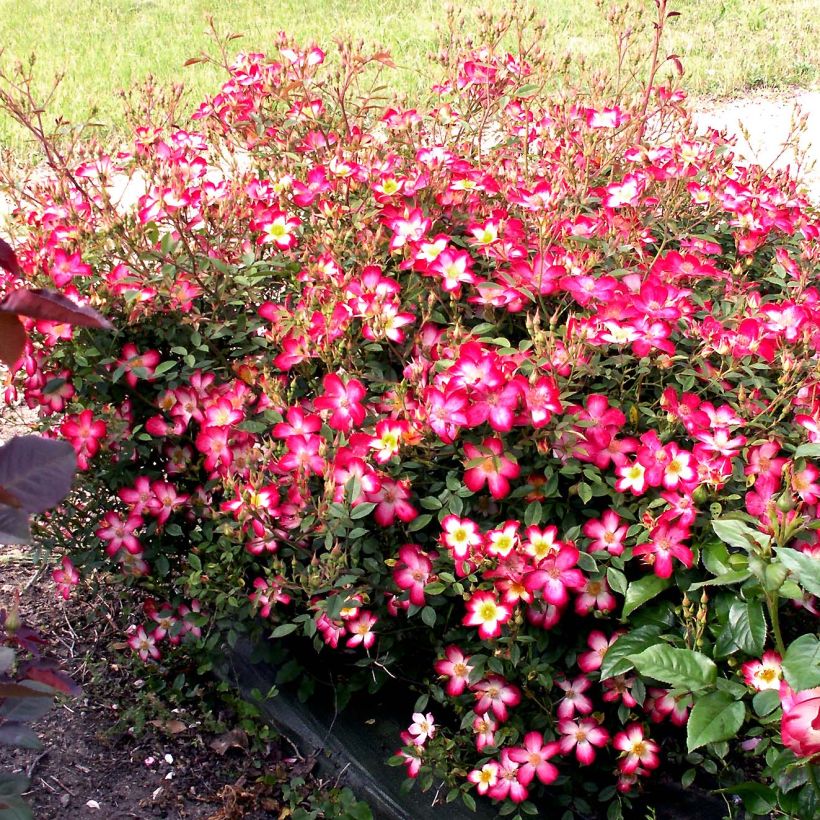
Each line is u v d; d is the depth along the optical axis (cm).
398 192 254
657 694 207
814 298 240
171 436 243
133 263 251
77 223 249
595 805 218
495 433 204
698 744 179
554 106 301
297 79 301
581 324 210
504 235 242
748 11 896
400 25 827
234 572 229
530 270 224
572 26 817
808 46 801
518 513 211
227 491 218
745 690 187
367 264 238
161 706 246
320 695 243
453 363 208
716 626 200
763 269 272
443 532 211
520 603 206
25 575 289
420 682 236
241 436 234
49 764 232
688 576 204
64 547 252
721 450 202
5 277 241
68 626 272
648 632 203
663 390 222
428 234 255
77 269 235
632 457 212
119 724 242
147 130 293
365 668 238
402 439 203
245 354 248
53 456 125
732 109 687
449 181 259
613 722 221
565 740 207
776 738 189
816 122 663
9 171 292
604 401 204
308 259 250
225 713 249
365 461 208
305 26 845
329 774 231
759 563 179
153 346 251
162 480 243
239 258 254
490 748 211
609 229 251
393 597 212
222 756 240
